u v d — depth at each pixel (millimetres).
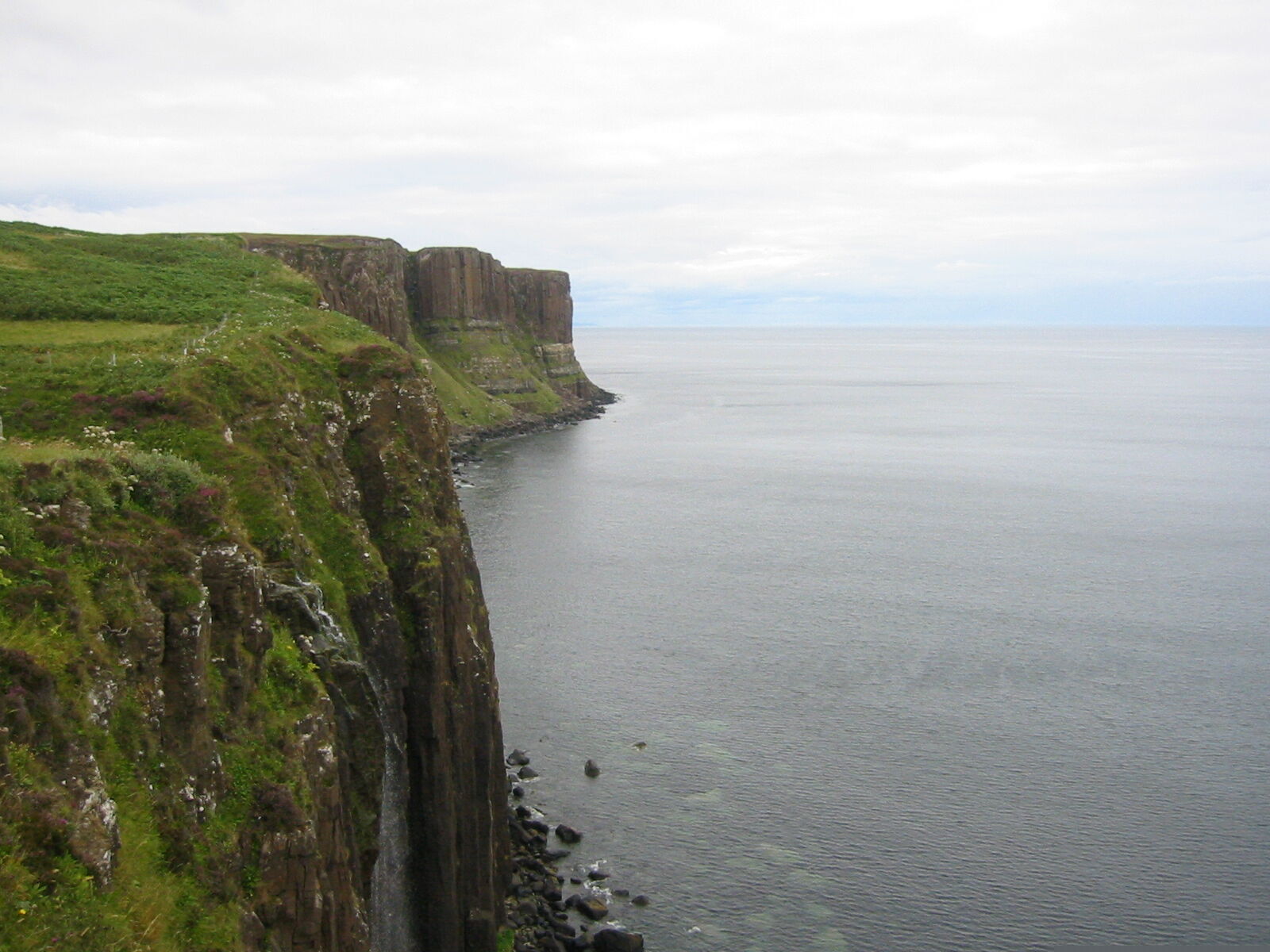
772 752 68125
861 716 73438
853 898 53469
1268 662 83625
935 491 159625
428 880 46188
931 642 88125
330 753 34250
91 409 43438
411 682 46531
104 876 22406
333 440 49781
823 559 115312
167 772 26891
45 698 23375
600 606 97562
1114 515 141000
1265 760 66938
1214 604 99062
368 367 53625
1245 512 143250
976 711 74188
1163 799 62250
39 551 27734
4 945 19328
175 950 23656
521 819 59875
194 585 30375
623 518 136750
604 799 62625
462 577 51062
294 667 35031
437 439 54250
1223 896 53438
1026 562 114188
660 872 55750
